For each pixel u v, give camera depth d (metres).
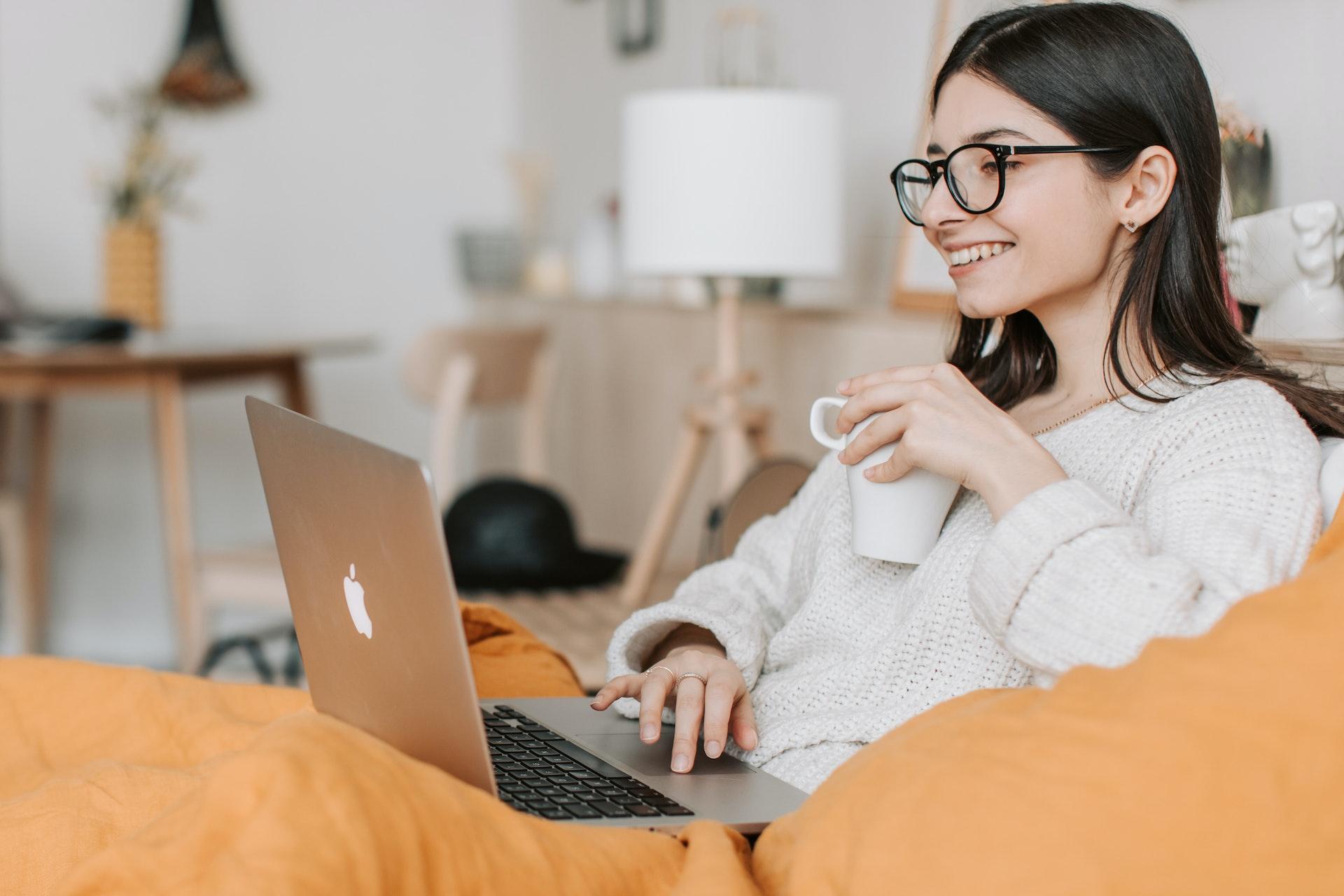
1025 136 0.98
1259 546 0.84
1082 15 0.99
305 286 4.05
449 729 0.77
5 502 3.33
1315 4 1.31
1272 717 0.68
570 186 3.81
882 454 0.95
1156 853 0.65
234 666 2.67
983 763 0.70
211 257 3.94
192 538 2.84
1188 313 1.01
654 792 0.90
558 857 0.72
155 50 3.80
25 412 3.68
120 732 1.12
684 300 2.92
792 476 1.49
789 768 0.98
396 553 0.75
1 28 3.65
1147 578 0.79
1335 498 0.88
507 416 3.93
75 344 2.87
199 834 0.66
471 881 0.68
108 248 3.41
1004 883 0.65
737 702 1.01
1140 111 0.97
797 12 2.66
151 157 3.49
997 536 0.84
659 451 3.05
